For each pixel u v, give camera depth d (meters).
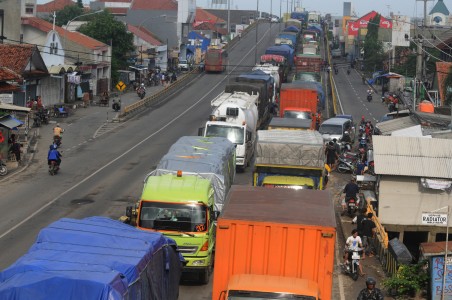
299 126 49.62
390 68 115.19
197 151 33.72
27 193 39.88
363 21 186.88
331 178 49.25
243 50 155.12
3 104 52.47
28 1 100.38
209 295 24.53
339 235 34.09
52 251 16.61
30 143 57.25
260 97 64.81
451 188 35.72
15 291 14.30
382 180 36.38
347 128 63.41
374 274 28.14
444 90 75.38
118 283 14.80
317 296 17.00
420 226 36.31
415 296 24.78
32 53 74.69
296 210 20.41
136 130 66.81
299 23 188.00
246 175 47.94
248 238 18.98
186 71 141.75
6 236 30.52
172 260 20.03
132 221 26.44
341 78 134.00
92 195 39.56
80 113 78.44
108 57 105.31
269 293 16.98
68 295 14.30
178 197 25.47
